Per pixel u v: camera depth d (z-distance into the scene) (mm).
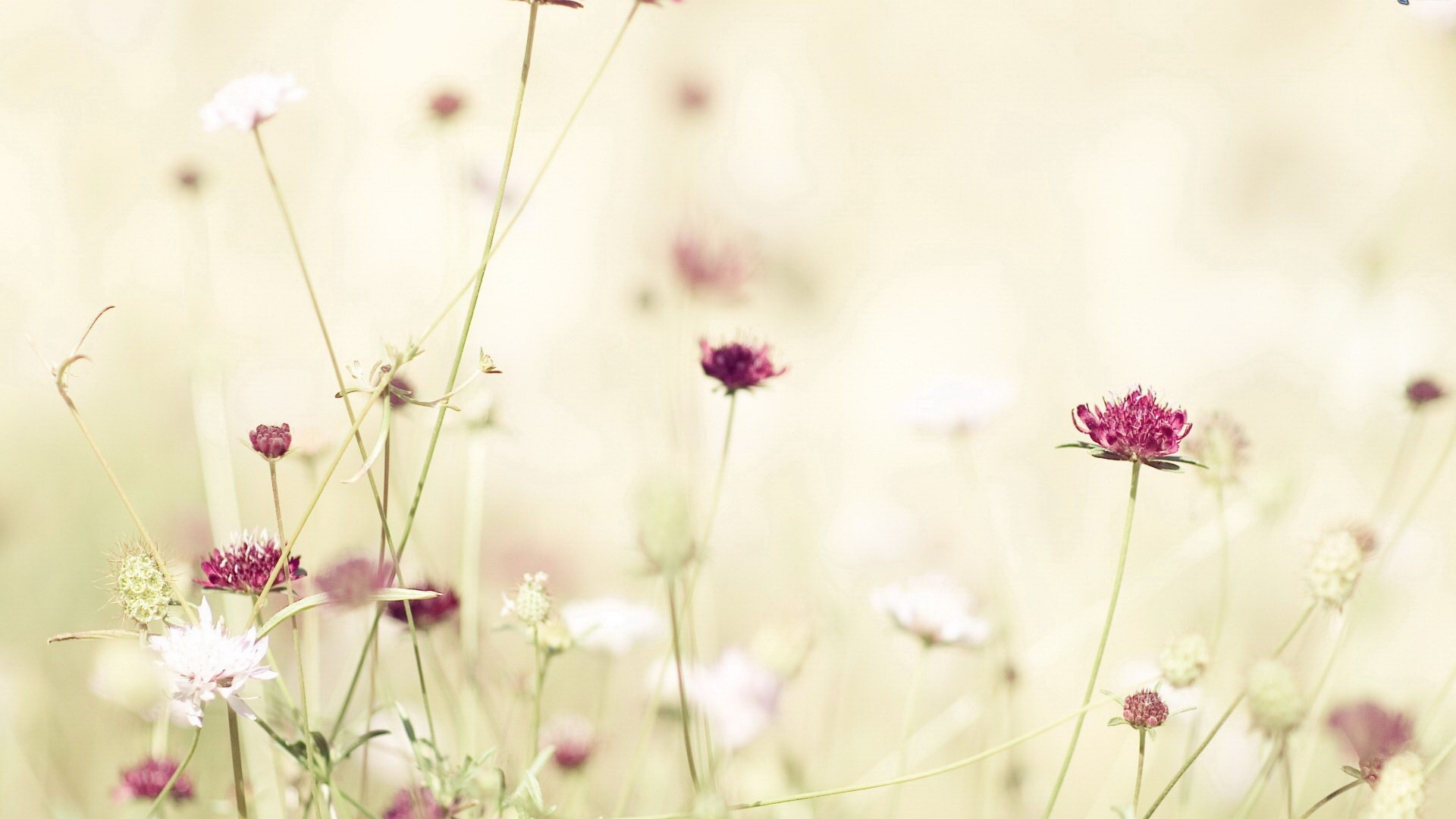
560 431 2164
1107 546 2059
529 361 2297
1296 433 2039
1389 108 2383
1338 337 2082
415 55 2623
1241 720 1354
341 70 2611
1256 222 2443
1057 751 1684
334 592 1166
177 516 1604
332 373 2152
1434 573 1666
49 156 2432
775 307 2283
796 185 2490
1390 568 1467
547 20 2676
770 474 2113
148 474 1896
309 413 1944
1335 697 1309
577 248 2430
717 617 1696
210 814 1277
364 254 2426
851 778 1397
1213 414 1278
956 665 1554
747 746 1325
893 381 2396
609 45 2682
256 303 2344
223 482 1443
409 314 2266
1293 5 2596
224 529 1420
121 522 1740
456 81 2301
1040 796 1383
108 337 2250
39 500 1757
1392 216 2250
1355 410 1956
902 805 1440
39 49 2494
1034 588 1963
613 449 2105
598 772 1333
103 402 2096
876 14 2816
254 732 1276
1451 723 1367
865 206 2631
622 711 1378
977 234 2656
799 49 2762
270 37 2646
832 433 2271
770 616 1463
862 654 1557
